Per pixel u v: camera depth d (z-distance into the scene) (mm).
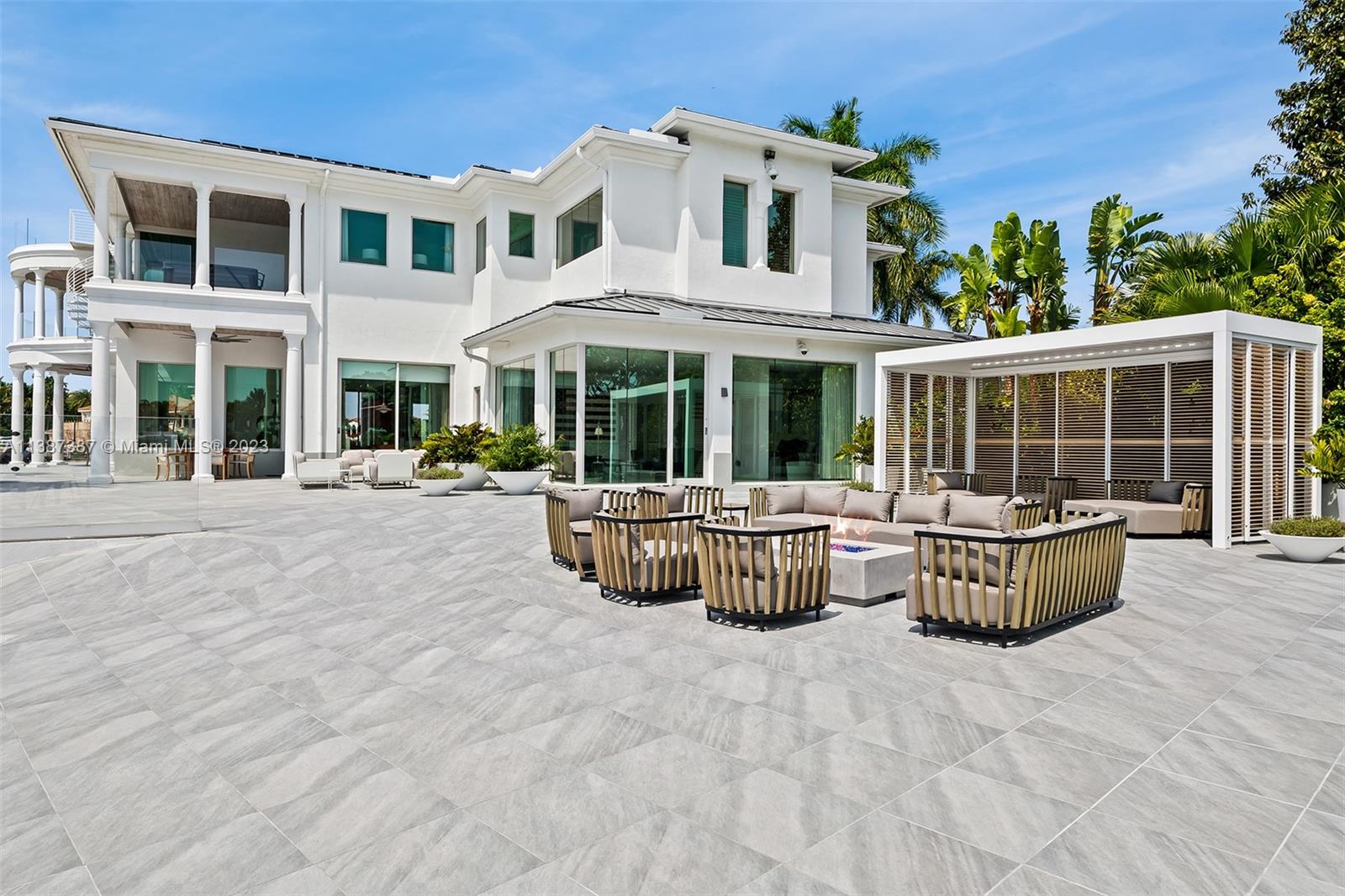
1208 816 3367
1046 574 6148
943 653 5852
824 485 18859
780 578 6543
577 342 15812
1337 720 4473
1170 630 6484
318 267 20500
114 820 3559
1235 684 5109
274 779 3914
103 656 6480
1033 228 21469
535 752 4117
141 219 22500
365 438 21172
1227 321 10875
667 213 19016
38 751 4457
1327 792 3592
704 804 3502
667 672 5410
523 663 5684
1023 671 5410
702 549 6770
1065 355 14898
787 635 6375
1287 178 19562
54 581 9242
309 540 10734
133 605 8250
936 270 32438
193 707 5086
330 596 8117
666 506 9984
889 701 4816
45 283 27750
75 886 3018
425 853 3148
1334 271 14047
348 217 20906
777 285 19734
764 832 3250
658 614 7094
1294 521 10172
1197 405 13844
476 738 4336
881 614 7121
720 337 17438
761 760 3967
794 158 19984
